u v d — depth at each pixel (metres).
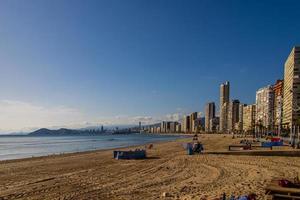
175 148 56.31
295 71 129.62
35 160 36.62
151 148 58.25
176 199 13.05
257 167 22.92
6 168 27.91
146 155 39.19
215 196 13.08
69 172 23.98
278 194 11.17
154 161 30.81
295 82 128.75
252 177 18.25
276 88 159.50
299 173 19.42
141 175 21.03
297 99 127.50
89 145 92.62
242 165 24.47
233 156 32.56
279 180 13.03
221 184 16.31
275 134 150.12
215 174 20.20
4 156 53.38
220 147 54.47
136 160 32.97
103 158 36.88
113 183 17.94
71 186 17.31
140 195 14.23
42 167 28.22
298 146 44.50
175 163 27.72
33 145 98.69
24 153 60.56
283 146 50.06
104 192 15.27
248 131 190.25
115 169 24.94
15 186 17.83
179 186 16.20
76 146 87.50
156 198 13.45
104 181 18.80
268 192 11.61
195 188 15.45
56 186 17.44
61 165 29.67
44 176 22.08
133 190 15.53
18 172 24.86
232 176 19.06
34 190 16.38
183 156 34.66
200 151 38.12
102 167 26.72
